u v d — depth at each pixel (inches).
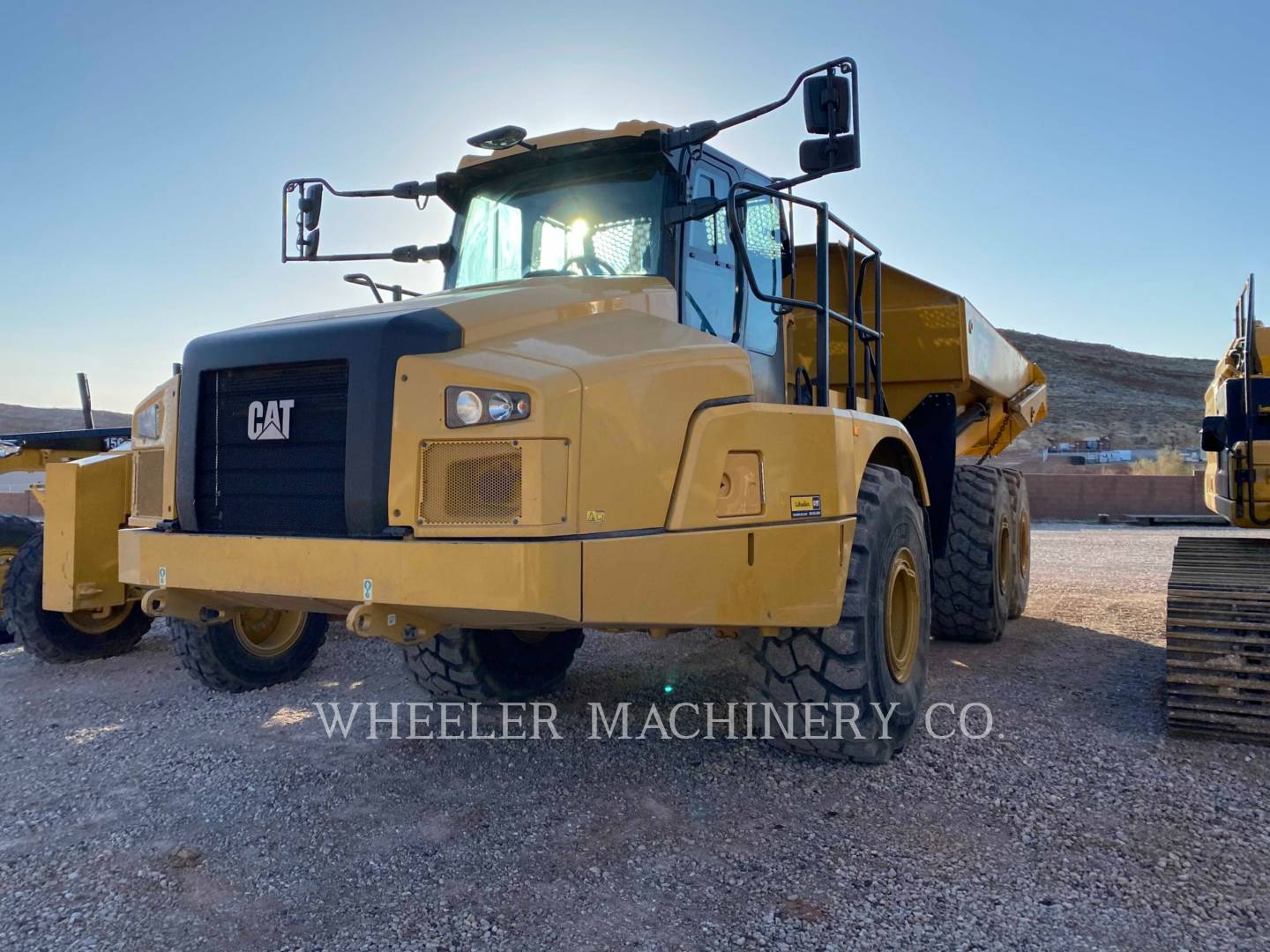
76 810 139.6
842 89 138.4
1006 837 124.6
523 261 171.5
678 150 159.8
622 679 212.2
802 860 118.9
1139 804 134.0
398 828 131.8
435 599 116.3
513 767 155.6
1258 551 224.5
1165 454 1131.9
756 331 180.1
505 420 117.1
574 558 116.5
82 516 230.2
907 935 100.1
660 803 139.2
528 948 99.5
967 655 237.3
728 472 135.0
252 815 136.7
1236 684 160.7
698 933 102.0
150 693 209.8
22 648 269.4
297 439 131.4
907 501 173.6
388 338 124.2
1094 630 272.4
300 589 125.8
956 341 249.0
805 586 141.6
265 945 100.9
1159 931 99.9
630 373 125.3
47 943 101.4
